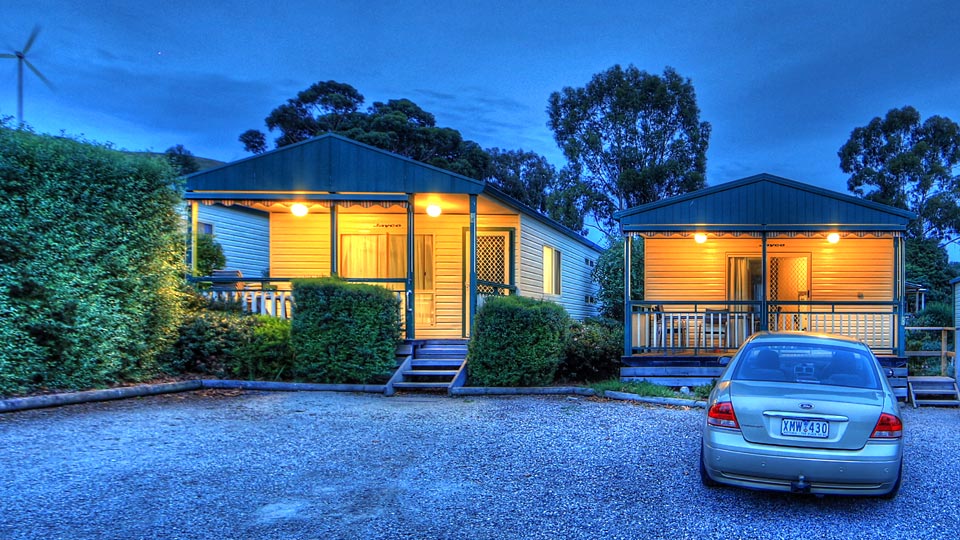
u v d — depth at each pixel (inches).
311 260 549.6
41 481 201.0
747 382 205.6
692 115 1386.6
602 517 183.3
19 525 166.2
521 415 329.1
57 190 326.6
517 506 191.3
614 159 1411.2
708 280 555.2
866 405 186.1
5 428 266.5
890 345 521.7
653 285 558.6
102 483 201.3
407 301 454.3
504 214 560.4
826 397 189.6
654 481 218.4
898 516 186.7
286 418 306.5
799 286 546.3
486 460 240.8
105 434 263.0
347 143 466.3
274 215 551.5
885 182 1327.5
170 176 382.6
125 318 355.3
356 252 553.9
